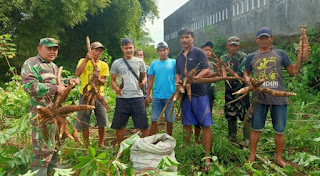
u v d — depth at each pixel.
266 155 3.77
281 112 3.36
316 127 4.23
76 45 17.06
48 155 2.83
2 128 5.14
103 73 4.22
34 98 2.78
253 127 3.51
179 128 4.63
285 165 3.33
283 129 3.39
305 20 8.66
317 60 7.11
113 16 17.12
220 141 3.76
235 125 4.41
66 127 2.80
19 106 5.75
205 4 16.78
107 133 5.23
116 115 4.09
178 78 3.88
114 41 18.52
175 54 23.11
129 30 18.95
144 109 4.13
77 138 3.00
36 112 2.78
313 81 7.51
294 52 8.66
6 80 11.09
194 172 3.28
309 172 3.21
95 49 4.07
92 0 13.27
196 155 3.60
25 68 2.74
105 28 17.42
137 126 4.09
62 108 2.67
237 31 13.04
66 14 11.45
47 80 2.83
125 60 4.12
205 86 3.70
